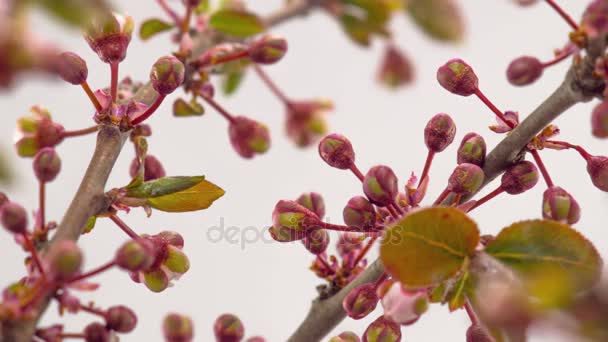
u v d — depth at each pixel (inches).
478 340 9.9
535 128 10.0
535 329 8.7
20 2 8.4
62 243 9.2
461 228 9.4
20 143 10.3
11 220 9.4
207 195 10.2
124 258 9.4
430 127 10.2
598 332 8.6
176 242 10.2
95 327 9.6
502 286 9.0
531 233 9.5
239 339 10.2
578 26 9.9
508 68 10.2
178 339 9.9
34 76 8.5
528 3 10.2
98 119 10.2
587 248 9.4
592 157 10.1
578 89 9.9
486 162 10.2
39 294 9.2
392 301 9.5
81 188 9.9
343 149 10.4
